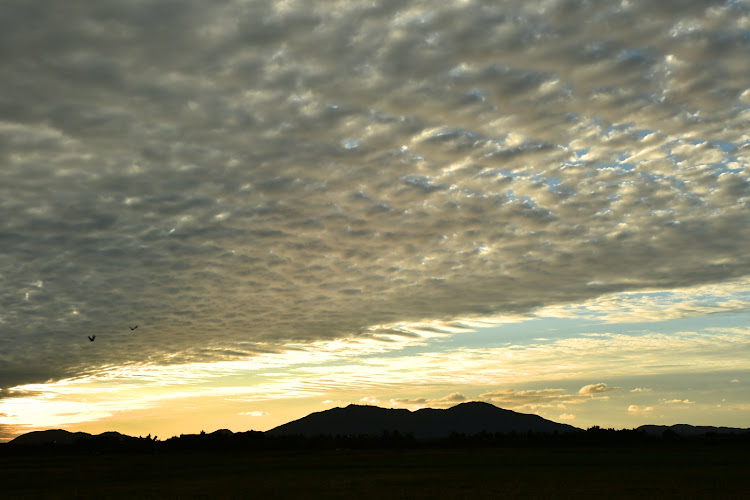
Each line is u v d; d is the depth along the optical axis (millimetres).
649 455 137500
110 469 110188
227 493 60812
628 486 62812
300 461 131500
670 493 56062
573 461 115062
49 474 98500
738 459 115812
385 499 53281
